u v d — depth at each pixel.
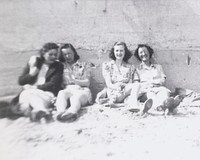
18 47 4.55
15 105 4.11
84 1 4.69
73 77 4.34
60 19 4.67
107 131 3.80
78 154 3.59
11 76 4.44
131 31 4.68
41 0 4.67
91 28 4.68
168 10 4.69
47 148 3.68
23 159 3.63
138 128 3.84
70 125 3.88
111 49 4.51
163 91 4.26
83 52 4.64
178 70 4.67
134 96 4.16
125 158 3.52
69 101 4.18
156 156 3.53
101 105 4.22
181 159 3.49
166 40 4.68
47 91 4.20
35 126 3.89
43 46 4.37
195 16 4.67
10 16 4.62
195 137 3.69
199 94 4.54
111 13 4.70
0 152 3.71
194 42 4.68
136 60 4.59
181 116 4.04
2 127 3.91
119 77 4.40
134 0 4.70
